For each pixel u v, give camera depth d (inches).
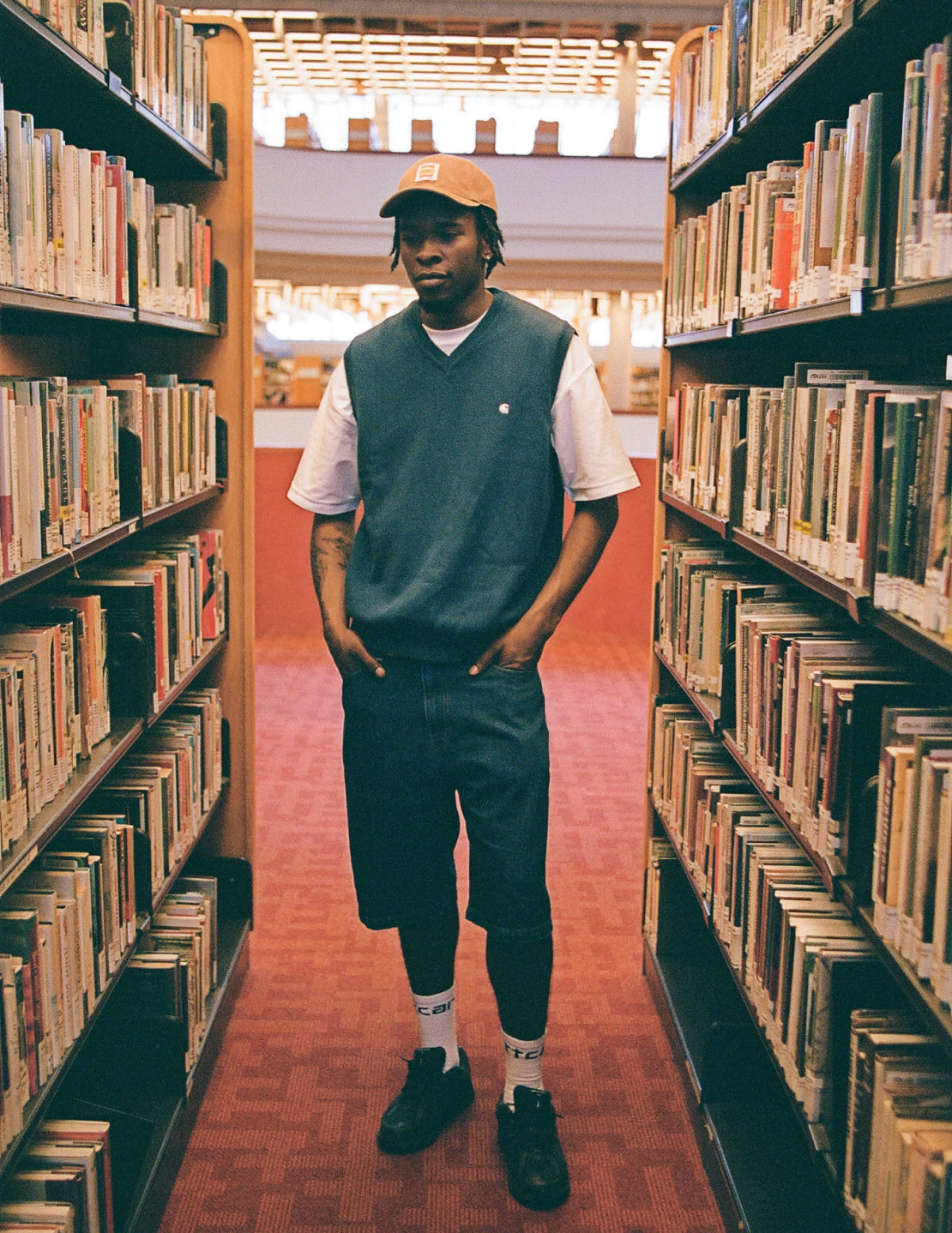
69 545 63.9
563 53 447.5
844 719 56.4
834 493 59.5
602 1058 94.3
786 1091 64.7
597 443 72.2
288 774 172.9
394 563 72.4
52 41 58.1
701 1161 81.0
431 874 77.9
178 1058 79.2
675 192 107.0
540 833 73.9
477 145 442.3
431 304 69.0
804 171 67.1
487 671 71.9
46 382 60.6
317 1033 98.0
